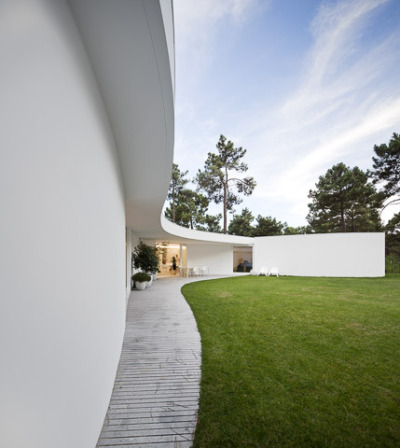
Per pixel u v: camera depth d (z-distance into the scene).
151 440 2.26
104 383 2.37
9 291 0.80
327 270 16.69
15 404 0.81
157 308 7.27
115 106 2.43
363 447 2.26
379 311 6.95
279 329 5.39
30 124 0.94
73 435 1.37
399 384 3.27
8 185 0.80
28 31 0.94
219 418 2.57
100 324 2.16
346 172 22.53
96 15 1.47
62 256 1.24
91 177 1.85
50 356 1.08
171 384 3.19
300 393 3.04
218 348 4.34
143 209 6.89
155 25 1.53
